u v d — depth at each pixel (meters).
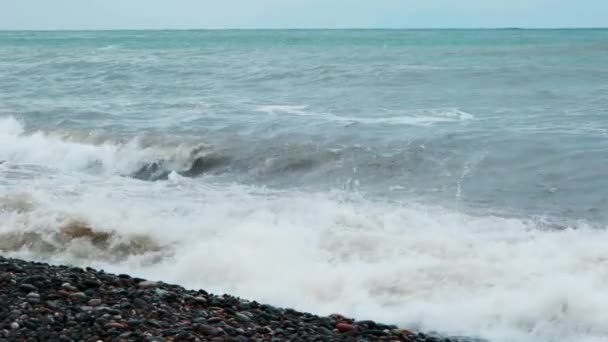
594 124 18.41
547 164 14.45
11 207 11.93
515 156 15.08
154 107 23.31
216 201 12.45
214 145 16.64
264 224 10.83
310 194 13.15
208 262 9.57
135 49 69.12
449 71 34.34
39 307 7.27
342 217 11.05
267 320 7.52
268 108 22.62
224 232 10.56
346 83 30.59
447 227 10.63
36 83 32.66
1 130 19.52
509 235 10.21
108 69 39.81
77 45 81.56
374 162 15.00
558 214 11.66
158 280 9.36
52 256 10.40
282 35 136.62
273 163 15.46
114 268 9.88
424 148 15.70
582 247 9.46
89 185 13.84
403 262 9.17
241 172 15.40
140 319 7.05
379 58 50.41
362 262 9.33
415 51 62.00
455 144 16.00
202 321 7.18
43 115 21.33
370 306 8.30
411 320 7.96
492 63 42.81
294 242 10.05
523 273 8.62
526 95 25.31
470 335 7.60
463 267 8.88
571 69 34.62
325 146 16.14
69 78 34.97
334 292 8.67
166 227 10.80
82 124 19.73
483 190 13.10
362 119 19.77
